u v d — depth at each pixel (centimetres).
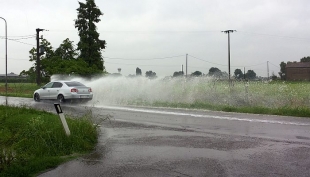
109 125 1089
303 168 585
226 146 765
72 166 611
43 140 722
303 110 1425
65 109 1602
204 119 1250
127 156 678
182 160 642
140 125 1091
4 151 627
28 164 595
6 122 1020
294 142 808
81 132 806
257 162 625
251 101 1742
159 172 566
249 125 1091
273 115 1405
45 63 3941
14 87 4006
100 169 589
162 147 757
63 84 1955
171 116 1350
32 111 1241
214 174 552
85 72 3644
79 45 4431
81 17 4503
